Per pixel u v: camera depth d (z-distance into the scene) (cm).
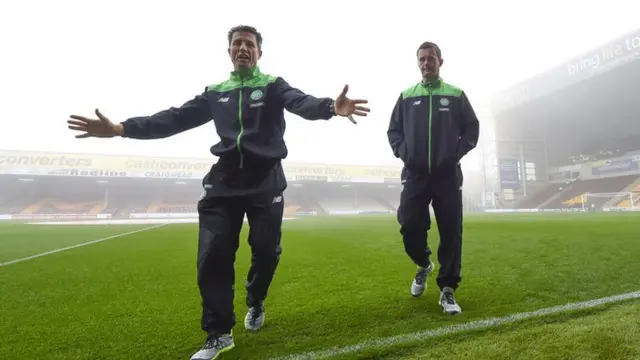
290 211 3412
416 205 202
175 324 177
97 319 185
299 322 174
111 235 713
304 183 3572
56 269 327
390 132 222
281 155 158
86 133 154
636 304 178
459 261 191
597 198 2781
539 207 3209
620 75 2488
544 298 198
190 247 488
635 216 1067
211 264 146
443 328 156
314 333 159
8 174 2664
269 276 161
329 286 246
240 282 277
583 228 600
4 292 243
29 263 362
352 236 607
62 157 2802
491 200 3191
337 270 302
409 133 205
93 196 3250
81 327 174
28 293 240
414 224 203
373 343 144
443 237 194
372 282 256
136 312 197
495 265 297
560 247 379
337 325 168
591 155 3431
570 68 2558
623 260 297
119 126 156
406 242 209
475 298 205
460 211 196
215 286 145
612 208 2567
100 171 2881
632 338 136
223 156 155
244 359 135
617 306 176
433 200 201
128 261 370
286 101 159
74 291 245
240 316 190
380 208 3778
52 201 3097
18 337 162
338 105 145
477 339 142
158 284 263
